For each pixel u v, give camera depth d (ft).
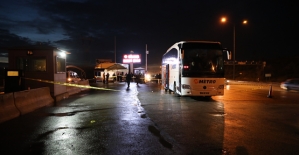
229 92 71.41
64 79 56.44
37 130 24.97
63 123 28.27
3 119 28.76
